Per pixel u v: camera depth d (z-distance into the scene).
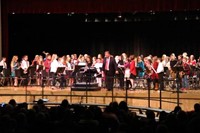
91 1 22.45
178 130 7.53
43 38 26.41
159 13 24.83
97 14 25.47
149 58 20.52
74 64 20.09
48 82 19.83
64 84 19.03
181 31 26.25
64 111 8.72
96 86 17.81
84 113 8.34
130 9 22.25
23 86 19.48
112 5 22.34
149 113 8.73
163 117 8.67
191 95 16.72
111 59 18.08
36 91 17.84
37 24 26.02
